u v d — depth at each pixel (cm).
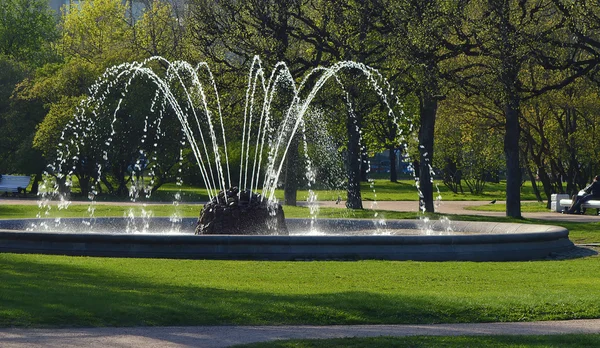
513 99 3166
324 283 1364
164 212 3472
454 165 6538
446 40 3231
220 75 3678
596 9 2939
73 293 1169
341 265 1600
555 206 4253
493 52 3072
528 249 1845
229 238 1698
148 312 1052
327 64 3594
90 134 4622
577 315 1104
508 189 3509
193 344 890
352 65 3412
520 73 3719
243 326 1009
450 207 4562
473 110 4334
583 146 4603
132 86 4641
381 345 883
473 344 889
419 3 3158
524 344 891
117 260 1623
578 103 4072
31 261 1563
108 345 877
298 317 1059
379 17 3388
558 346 881
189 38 3738
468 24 3134
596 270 1598
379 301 1155
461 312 1105
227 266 1558
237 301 1139
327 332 974
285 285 1327
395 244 1745
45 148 4650
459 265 1644
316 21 3688
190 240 1698
